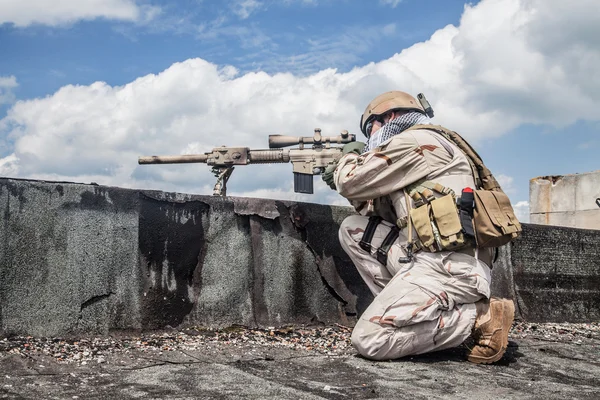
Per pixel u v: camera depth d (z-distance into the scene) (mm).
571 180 7266
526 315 4812
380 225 3350
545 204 7523
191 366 2590
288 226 3830
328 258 3977
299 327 3758
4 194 2854
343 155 3494
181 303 3377
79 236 3062
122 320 3154
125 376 2359
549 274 5047
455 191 3066
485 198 2986
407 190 3129
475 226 2984
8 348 2623
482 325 2986
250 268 3666
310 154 5648
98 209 3135
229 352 2938
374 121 3555
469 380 2592
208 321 3463
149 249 3287
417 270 3035
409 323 2885
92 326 3059
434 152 3098
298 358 2898
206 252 3502
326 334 3607
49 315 2938
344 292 4004
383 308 2916
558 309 5043
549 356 3322
